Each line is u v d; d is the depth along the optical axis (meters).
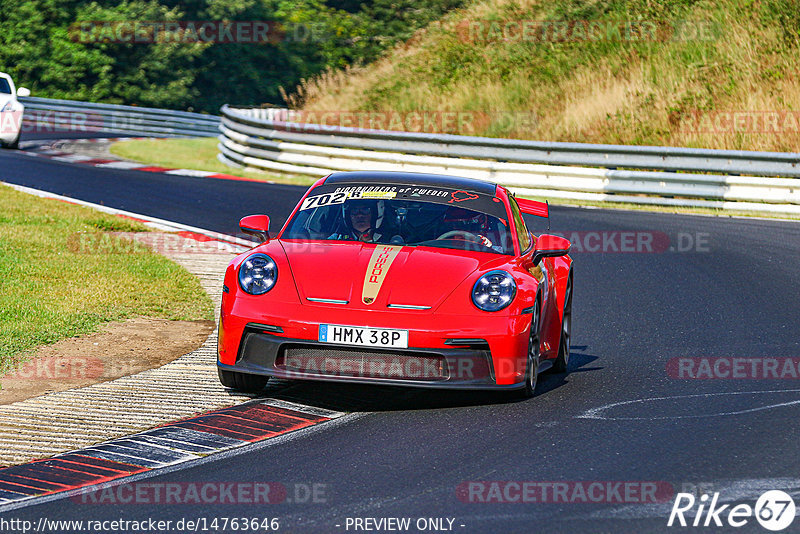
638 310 36.12
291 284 22.95
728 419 21.91
